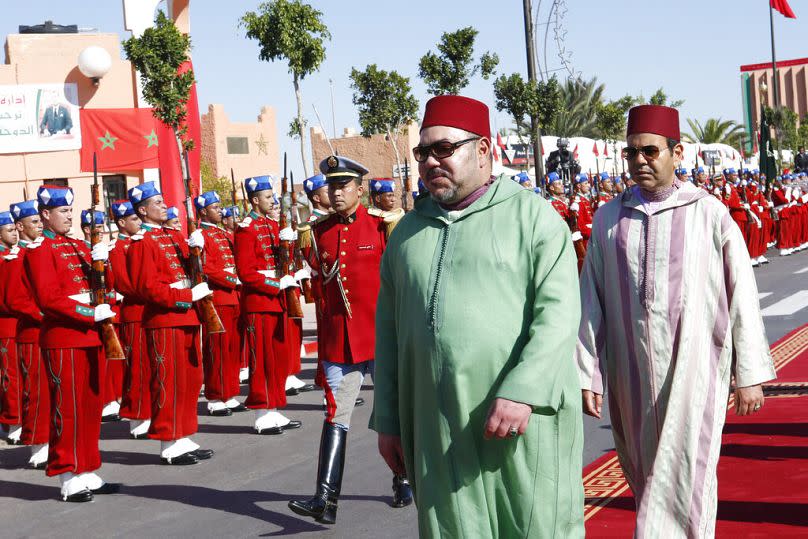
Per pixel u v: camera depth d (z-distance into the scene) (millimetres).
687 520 4027
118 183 21188
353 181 6168
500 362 3123
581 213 15812
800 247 25016
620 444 4391
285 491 6750
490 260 3172
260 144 45188
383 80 26297
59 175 20703
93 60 20125
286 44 18328
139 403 9047
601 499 5734
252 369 8727
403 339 3318
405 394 3342
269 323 8742
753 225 21500
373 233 6109
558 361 3029
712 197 4199
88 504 6805
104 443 8953
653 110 4199
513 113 20062
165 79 16047
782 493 5578
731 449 6645
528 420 3053
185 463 7797
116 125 20812
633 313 4180
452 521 3135
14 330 9352
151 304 7812
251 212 9172
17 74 20422
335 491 5668
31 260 6855
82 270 7082
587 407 4246
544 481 3109
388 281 3512
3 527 6398
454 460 3141
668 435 4082
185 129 16391
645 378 4156
